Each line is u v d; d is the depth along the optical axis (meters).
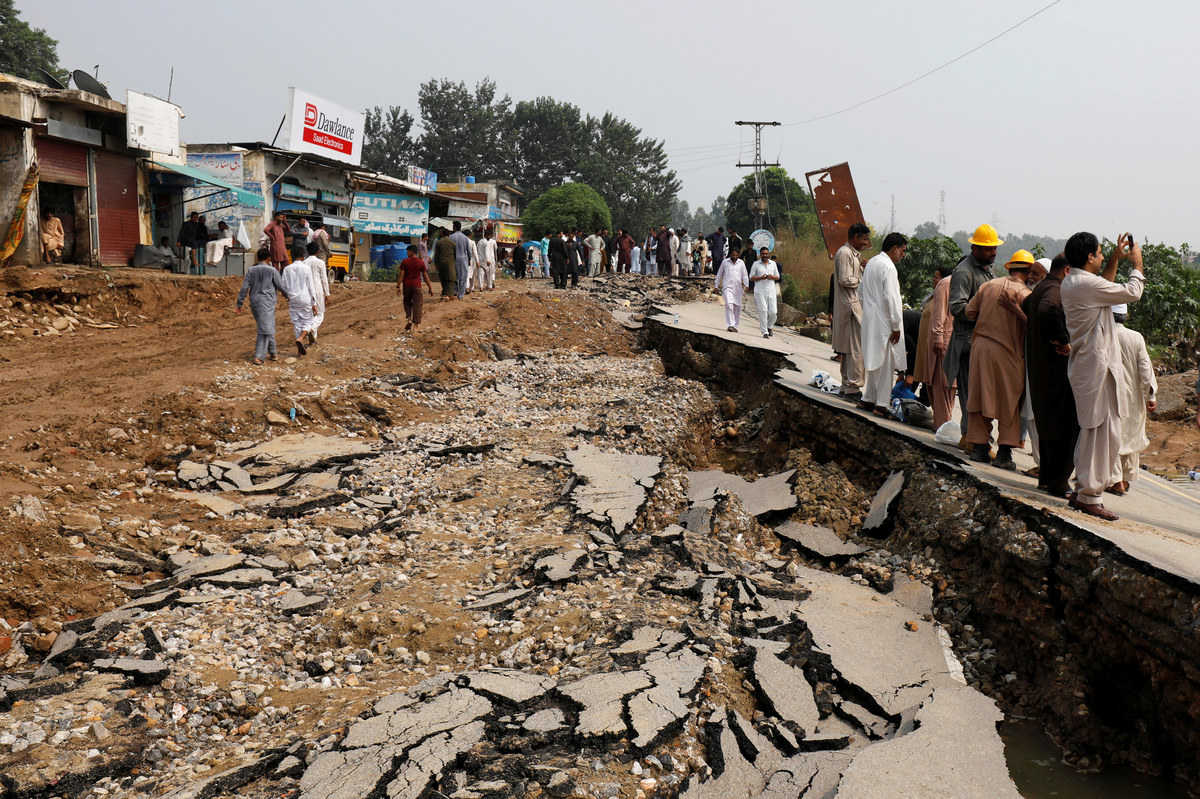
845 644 5.55
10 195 17.05
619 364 17.09
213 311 18.83
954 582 6.60
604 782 3.88
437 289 23.84
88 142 18.80
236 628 5.70
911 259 23.48
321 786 3.82
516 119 83.56
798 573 6.98
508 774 3.91
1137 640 4.87
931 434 8.62
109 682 4.83
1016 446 7.26
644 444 10.91
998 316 7.21
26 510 6.69
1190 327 18.34
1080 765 4.85
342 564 7.02
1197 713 4.43
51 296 16.09
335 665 5.39
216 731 4.59
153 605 5.90
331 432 10.79
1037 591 5.74
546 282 28.88
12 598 5.71
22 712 4.44
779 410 11.56
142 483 8.38
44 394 10.52
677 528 7.56
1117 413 5.95
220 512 7.83
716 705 4.59
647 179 85.50
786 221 67.56
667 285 28.19
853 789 3.89
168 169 21.31
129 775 4.11
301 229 21.52
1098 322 5.86
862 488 8.83
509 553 7.06
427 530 7.76
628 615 5.69
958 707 4.79
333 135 28.45
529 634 5.57
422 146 80.94
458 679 4.86
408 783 3.81
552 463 9.71
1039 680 5.58
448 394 13.25
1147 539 5.45
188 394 10.68
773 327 20.91
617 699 4.50
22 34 42.81
